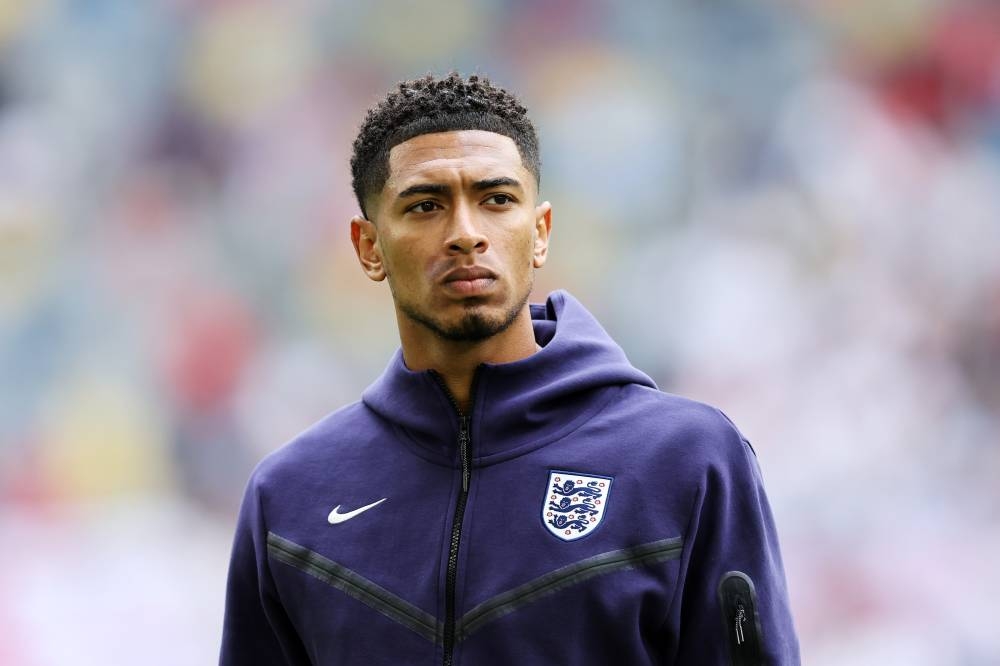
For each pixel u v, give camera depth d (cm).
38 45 4400
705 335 3838
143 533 3341
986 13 4322
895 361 3619
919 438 3438
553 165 4247
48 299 4006
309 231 4191
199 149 4319
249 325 3988
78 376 3862
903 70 4272
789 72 4322
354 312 3972
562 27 4484
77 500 3581
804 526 3250
